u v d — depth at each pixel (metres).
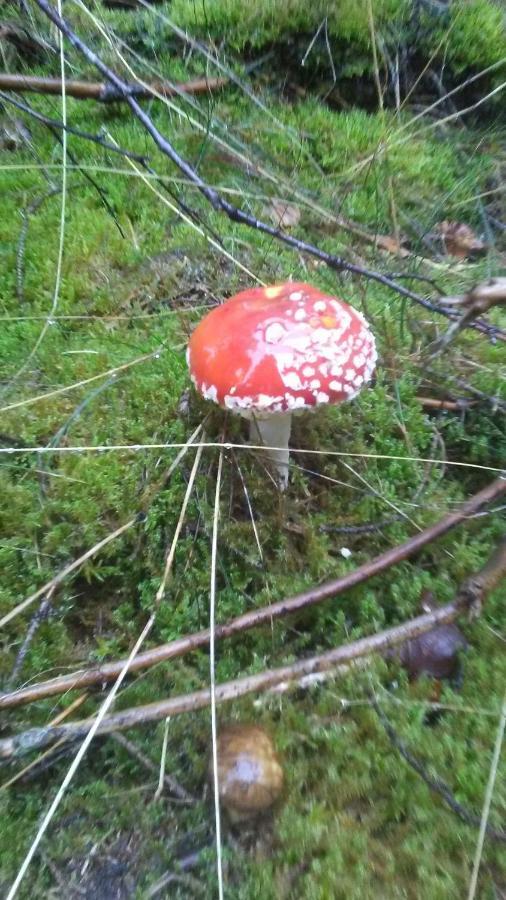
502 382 0.34
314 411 0.33
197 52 0.50
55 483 0.29
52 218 0.42
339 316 0.25
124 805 0.23
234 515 0.30
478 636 0.26
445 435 0.34
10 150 0.46
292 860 0.21
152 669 0.25
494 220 0.45
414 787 0.22
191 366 0.26
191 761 0.23
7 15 0.49
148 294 0.38
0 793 0.23
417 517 0.30
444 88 0.52
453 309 0.31
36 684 0.23
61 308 0.37
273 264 0.40
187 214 0.41
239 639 0.27
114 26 0.50
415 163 0.47
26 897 0.21
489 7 0.51
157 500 0.29
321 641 0.27
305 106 0.50
